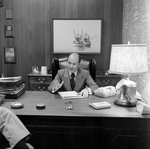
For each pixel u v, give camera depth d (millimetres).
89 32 3680
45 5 3680
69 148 1574
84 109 1658
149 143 1544
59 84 2209
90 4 3641
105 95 2035
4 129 1184
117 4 3625
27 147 1156
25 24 3738
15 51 3799
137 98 1965
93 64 2662
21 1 3689
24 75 3859
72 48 3732
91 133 1555
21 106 1677
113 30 3680
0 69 3871
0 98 1776
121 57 1621
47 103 1823
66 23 3680
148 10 2201
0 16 3740
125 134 1542
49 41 3762
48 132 1562
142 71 1600
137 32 2660
